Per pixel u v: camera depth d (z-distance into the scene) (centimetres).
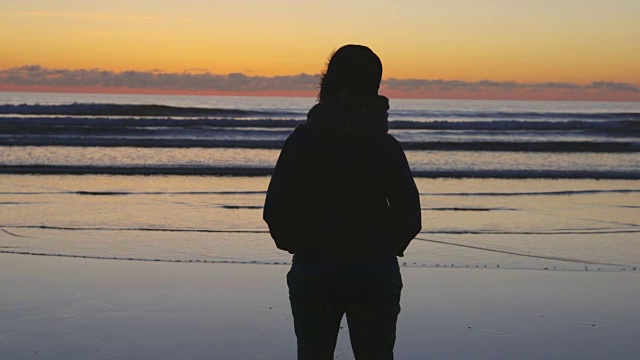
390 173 275
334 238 272
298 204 276
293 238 276
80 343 468
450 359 451
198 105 10344
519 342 484
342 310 283
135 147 2003
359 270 272
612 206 1195
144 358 445
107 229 908
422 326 514
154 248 791
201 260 725
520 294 607
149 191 1269
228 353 455
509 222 1018
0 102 9569
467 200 1230
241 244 823
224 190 1299
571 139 2778
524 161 1905
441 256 771
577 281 660
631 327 522
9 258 712
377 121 277
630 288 638
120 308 543
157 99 12575
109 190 1270
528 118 4809
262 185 1377
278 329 501
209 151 1964
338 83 277
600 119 4722
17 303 551
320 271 273
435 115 5044
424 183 1448
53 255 731
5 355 444
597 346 480
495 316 541
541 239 891
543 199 1262
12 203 1106
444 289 618
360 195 273
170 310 541
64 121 2628
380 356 283
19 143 2008
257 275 656
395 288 280
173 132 2461
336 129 274
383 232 279
